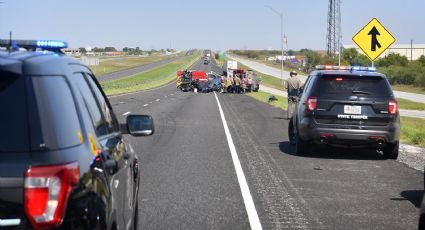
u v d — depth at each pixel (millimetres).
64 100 3514
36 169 3100
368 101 13055
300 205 8695
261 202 8844
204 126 21703
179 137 17688
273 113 29781
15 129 3188
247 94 59281
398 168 12320
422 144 16844
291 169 11984
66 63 3945
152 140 16781
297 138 13898
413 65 105125
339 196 9391
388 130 13047
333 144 13266
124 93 55969
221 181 10516
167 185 10047
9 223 3057
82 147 3496
